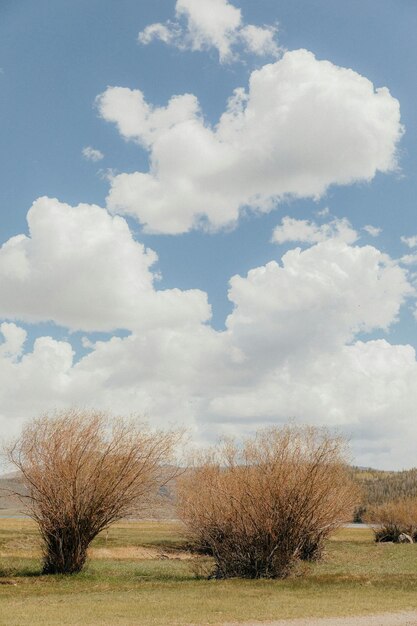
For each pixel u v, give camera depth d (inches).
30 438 1213.7
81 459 1216.8
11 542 1831.9
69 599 891.4
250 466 1243.2
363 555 1881.2
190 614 757.3
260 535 1197.7
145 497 1258.6
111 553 1784.0
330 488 1353.3
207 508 1237.7
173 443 1289.4
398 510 2783.0
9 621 699.4
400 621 732.7
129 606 816.9
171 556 1758.1
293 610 796.0
